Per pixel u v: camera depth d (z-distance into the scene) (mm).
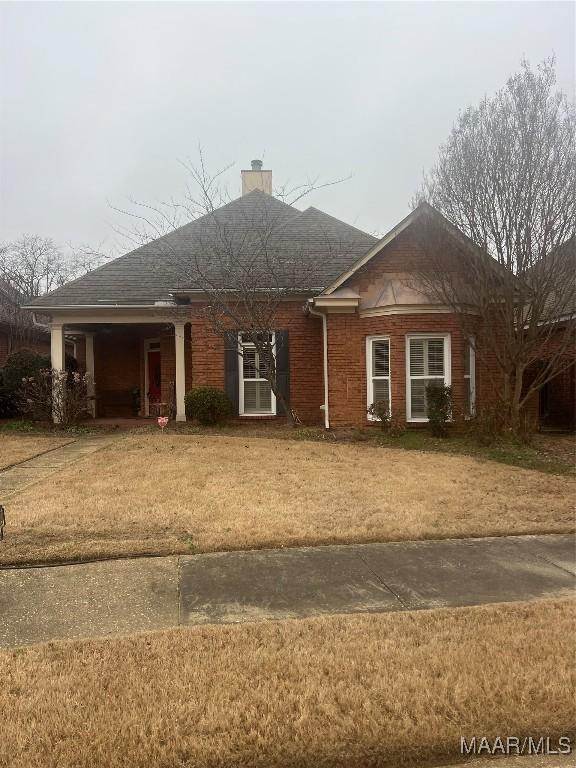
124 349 19016
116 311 15695
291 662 3590
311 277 14898
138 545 5723
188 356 17062
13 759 2730
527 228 10367
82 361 20969
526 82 10383
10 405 16859
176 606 4488
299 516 6734
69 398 15078
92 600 4590
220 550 5730
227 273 13953
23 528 6215
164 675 3430
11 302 23078
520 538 6180
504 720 3062
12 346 22484
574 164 10156
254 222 15922
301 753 2805
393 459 10125
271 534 6070
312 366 14875
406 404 12648
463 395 12602
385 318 12820
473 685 3332
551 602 4527
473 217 10766
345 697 3205
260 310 14023
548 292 10547
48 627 4145
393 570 5246
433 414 11945
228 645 3799
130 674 3438
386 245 13500
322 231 16812
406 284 12883
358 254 15789
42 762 2711
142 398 18734
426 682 3371
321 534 6090
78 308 15398
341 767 2771
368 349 13281
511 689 3299
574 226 10227
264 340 13883
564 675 3441
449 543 6012
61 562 5363
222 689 3285
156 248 15344
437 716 3059
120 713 3068
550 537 6207
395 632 4000
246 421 14805
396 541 6062
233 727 2967
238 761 2764
